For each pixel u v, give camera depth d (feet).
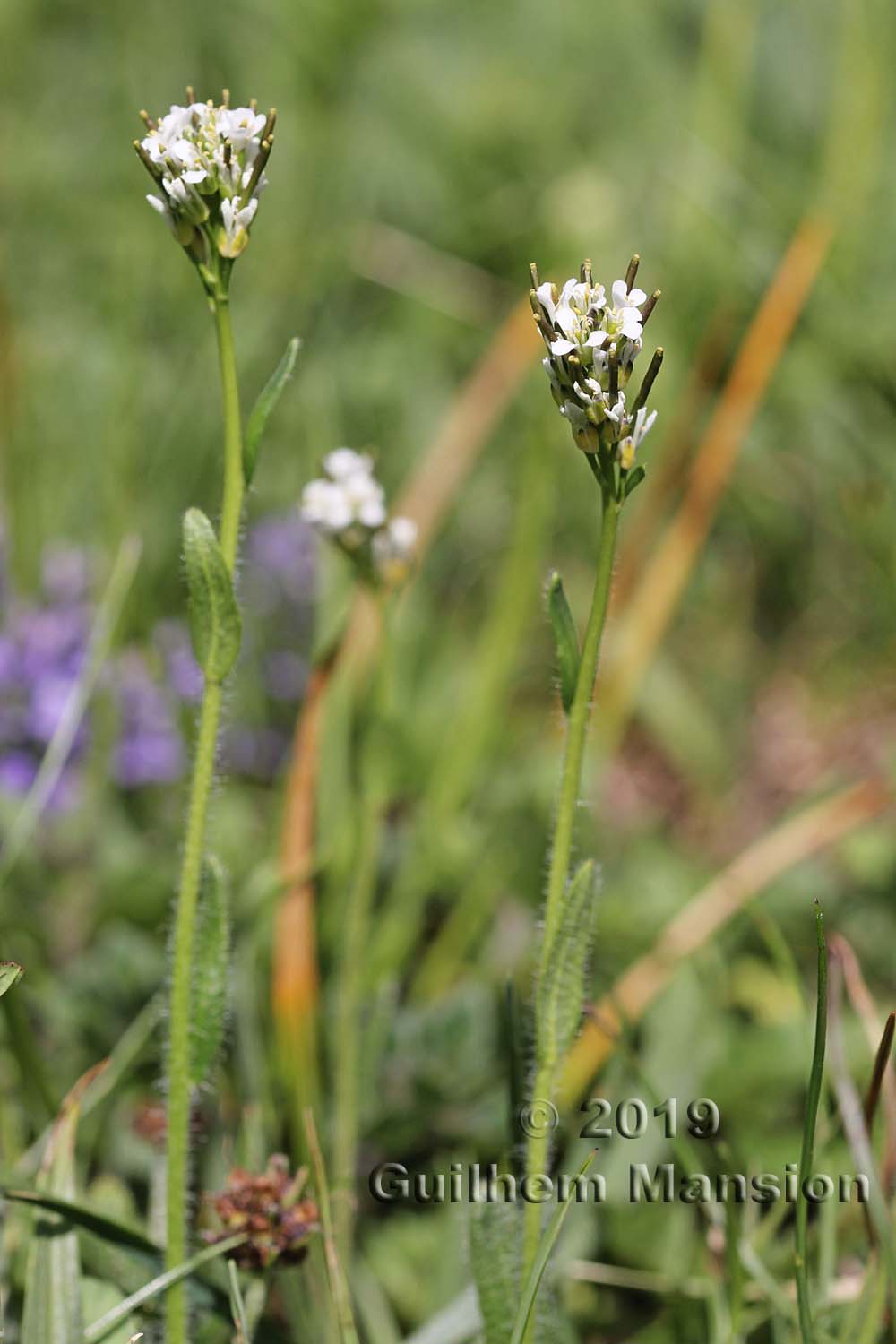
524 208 22.06
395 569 10.23
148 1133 10.97
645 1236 9.74
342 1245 9.23
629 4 25.91
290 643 16.30
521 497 16.53
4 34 23.38
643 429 6.19
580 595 18.06
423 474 15.70
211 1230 7.84
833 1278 9.04
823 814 12.39
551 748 15.33
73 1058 11.12
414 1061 10.89
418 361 20.75
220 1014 6.91
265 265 20.63
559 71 25.30
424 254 21.58
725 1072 10.99
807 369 19.33
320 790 12.18
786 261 15.35
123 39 23.43
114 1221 7.51
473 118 23.47
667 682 16.78
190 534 6.44
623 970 12.82
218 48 23.80
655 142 23.84
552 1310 7.47
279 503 18.02
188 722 14.11
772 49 24.40
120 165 21.49
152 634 15.33
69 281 20.47
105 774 14.03
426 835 12.96
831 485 19.04
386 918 12.67
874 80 20.92
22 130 22.52
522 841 14.33
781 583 19.15
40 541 15.93
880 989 13.14
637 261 6.07
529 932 13.50
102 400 17.89
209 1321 7.87
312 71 23.88
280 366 6.55
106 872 13.09
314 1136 7.97
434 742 15.24
